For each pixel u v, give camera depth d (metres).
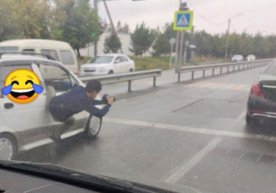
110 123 8.00
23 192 2.47
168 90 14.93
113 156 5.55
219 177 4.73
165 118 8.70
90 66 20.06
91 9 35.72
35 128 5.29
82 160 5.31
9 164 2.98
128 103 11.16
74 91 5.84
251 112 7.71
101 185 2.63
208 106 10.76
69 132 6.05
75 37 35.25
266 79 7.53
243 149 6.12
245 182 4.57
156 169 5.00
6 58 5.05
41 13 26.14
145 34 55.94
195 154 5.76
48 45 11.93
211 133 7.25
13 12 22.98
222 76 24.42
